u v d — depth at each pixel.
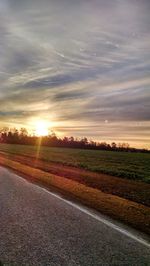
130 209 9.38
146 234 6.94
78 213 8.67
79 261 5.39
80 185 14.20
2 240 6.34
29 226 7.36
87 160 37.38
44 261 5.36
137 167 29.36
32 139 145.12
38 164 26.69
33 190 12.42
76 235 6.76
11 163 25.80
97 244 6.23
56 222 7.73
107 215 8.53
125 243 6.32
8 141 144.50
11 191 12.05
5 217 8.11
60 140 140.50
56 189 12.81
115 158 45.56
